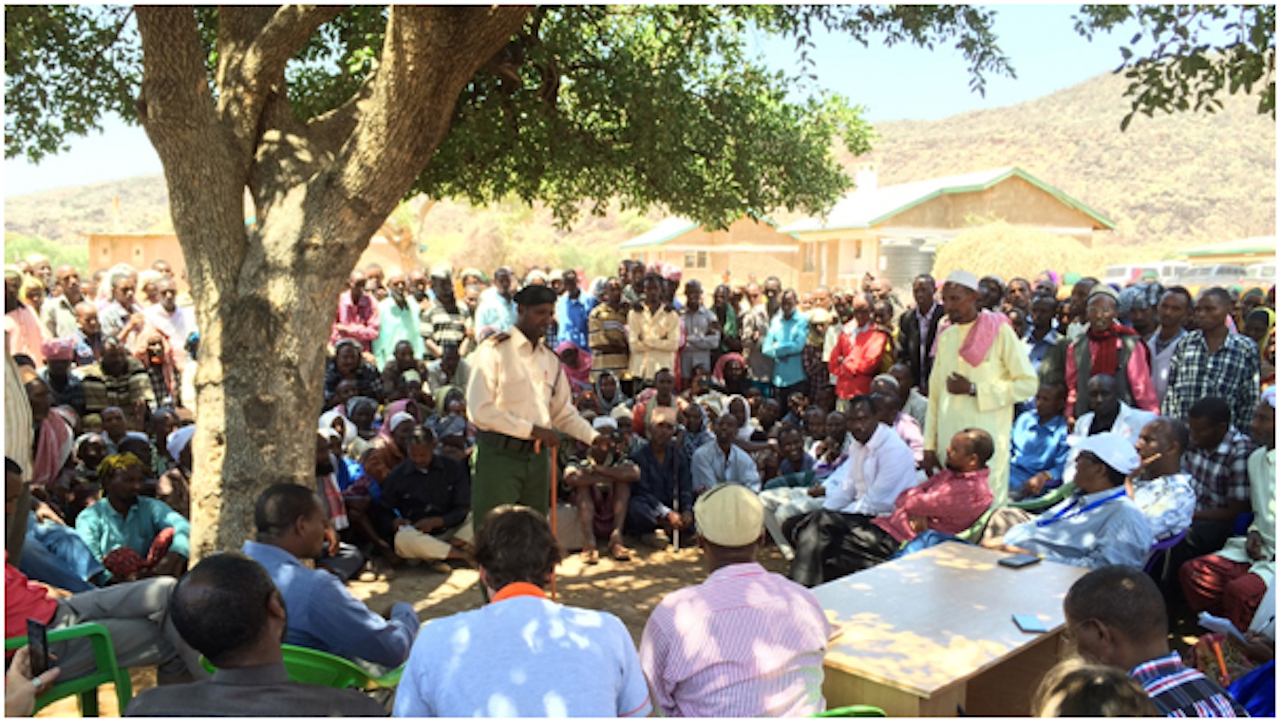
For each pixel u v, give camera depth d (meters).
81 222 122.38
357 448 7.50
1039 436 6.94
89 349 9.30
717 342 11.16
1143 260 34.50
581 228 102.19
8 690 3.28
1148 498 5.33
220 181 5.27
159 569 5.54
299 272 5.20
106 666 3.73
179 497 6.31
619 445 7.16
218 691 2.52
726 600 3.20
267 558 3.64
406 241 33.72
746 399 9.66
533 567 2.95
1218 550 5.59
